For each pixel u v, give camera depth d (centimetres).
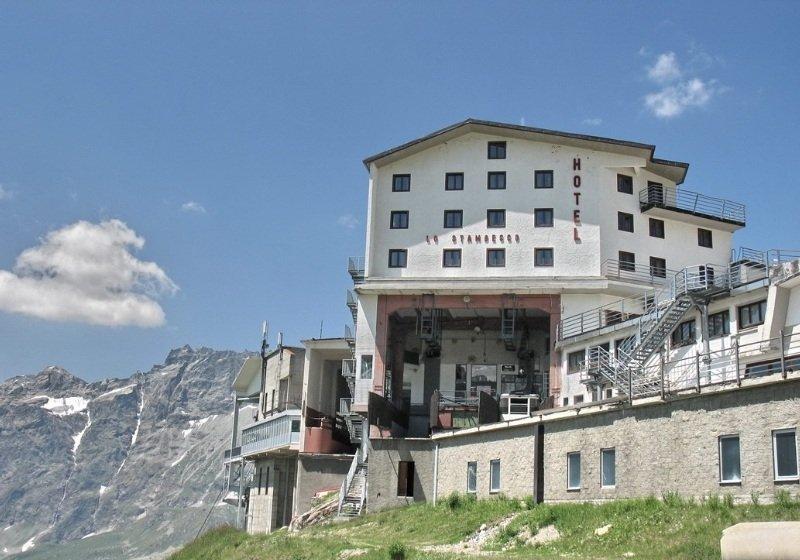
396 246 7000
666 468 3366
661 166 7056
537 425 4209
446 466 5197
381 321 6838
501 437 4575
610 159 6956
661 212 6975
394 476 5528
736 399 3122
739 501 3028
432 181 7094
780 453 2941
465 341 7425
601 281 6538
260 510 8350
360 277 6975
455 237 6950
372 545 3888
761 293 4431
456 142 7144
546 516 3616
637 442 3531
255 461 9125
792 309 4275
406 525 4609
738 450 3086
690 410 3300
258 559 4175
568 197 6906
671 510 3164
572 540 3262
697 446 3241
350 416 6900
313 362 7831
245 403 10219
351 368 7294
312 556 3859
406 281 6812
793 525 1627
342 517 5544
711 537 2770
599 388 5584
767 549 1633
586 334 5934
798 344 4181
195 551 5616
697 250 7106
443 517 4541
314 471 7150
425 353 7350
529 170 7000
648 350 4928
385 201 7112
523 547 3391
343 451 7725
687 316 4903
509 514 4019
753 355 4334
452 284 6744
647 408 3506
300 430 7612
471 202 7000
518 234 6875
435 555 3183
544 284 6594
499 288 6656
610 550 2988
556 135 6919
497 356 7344
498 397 6912
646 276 6844
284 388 8500
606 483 3681
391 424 6488
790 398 2931
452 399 6438
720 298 4669
